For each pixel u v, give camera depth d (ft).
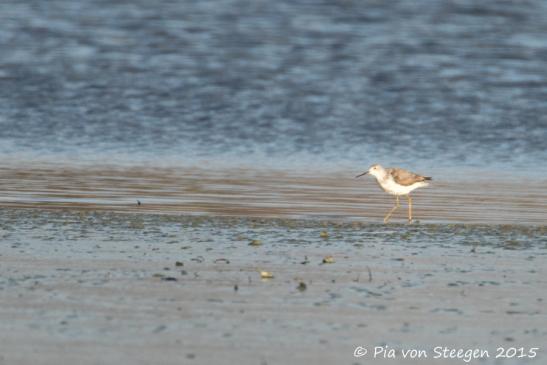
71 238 44.91
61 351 29.71
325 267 40.24
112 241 44.45
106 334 31.30
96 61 117.91
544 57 123.95
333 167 73.31
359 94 103.50
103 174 67.72
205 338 31.19
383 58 122.11
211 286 36.91
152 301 34.86
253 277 38.40
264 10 153.69
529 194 62.69
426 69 116.26
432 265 40.96
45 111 93.76
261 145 82.38
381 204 58.29
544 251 44.11
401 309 34.55
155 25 140.87
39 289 35.96
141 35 134.21
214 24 142.72
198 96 101.35
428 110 97.25
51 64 115.34
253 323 32.73
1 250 42.04
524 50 127.95
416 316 33.83
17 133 84.89
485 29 141.28
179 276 38.29
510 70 116.37
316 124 90.94
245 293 36.09
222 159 76.02
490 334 32.22
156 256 41.60
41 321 32.37
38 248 42.60
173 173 68.85
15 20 142.00
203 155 77.66
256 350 30.25
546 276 39.34
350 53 124.77
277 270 39.58
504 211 56.18
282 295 35.96
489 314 34.19
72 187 62.08
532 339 31.78
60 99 98.73
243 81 108.47
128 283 37.06
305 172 70.59
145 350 29.99
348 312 34.12
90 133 85.71
